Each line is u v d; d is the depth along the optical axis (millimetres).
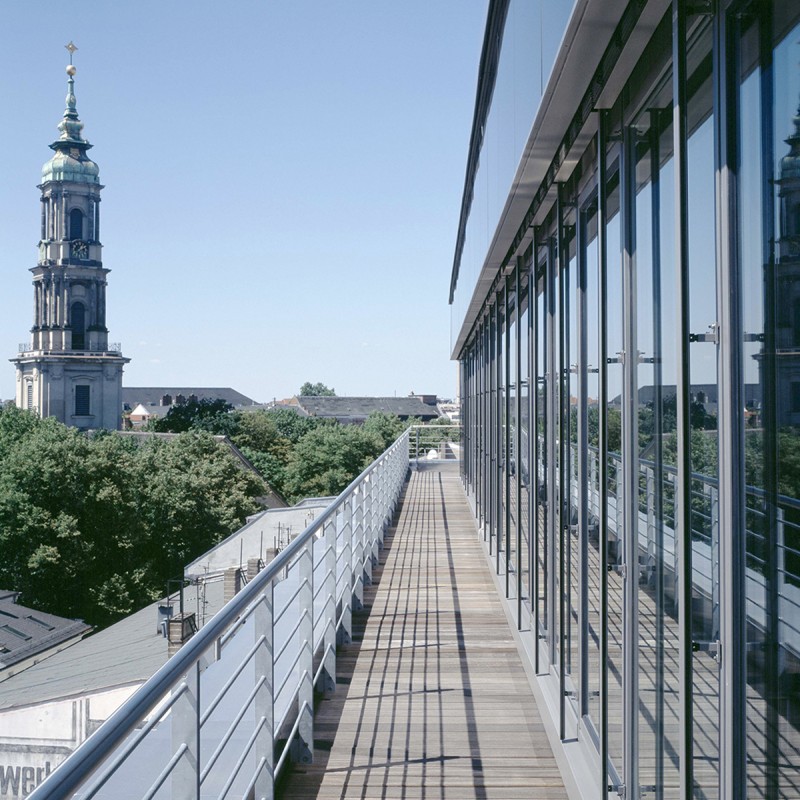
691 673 2562
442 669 6773
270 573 3604
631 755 3439
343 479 91375
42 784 1593
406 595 9477
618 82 3273
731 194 2221
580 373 4312
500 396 9297
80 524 54125
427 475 25297
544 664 6012
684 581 2545
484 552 11812
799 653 1916
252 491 68688
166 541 57938
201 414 102688
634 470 3350
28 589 51938
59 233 107188
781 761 2004
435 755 5043
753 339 2125
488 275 8758
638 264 3268
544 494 5891
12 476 52375
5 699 18062
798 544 1909
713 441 2352
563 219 4789
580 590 4406
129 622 28078
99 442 58062
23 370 109688
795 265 1904
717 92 2264
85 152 110375
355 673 6684
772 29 2008
